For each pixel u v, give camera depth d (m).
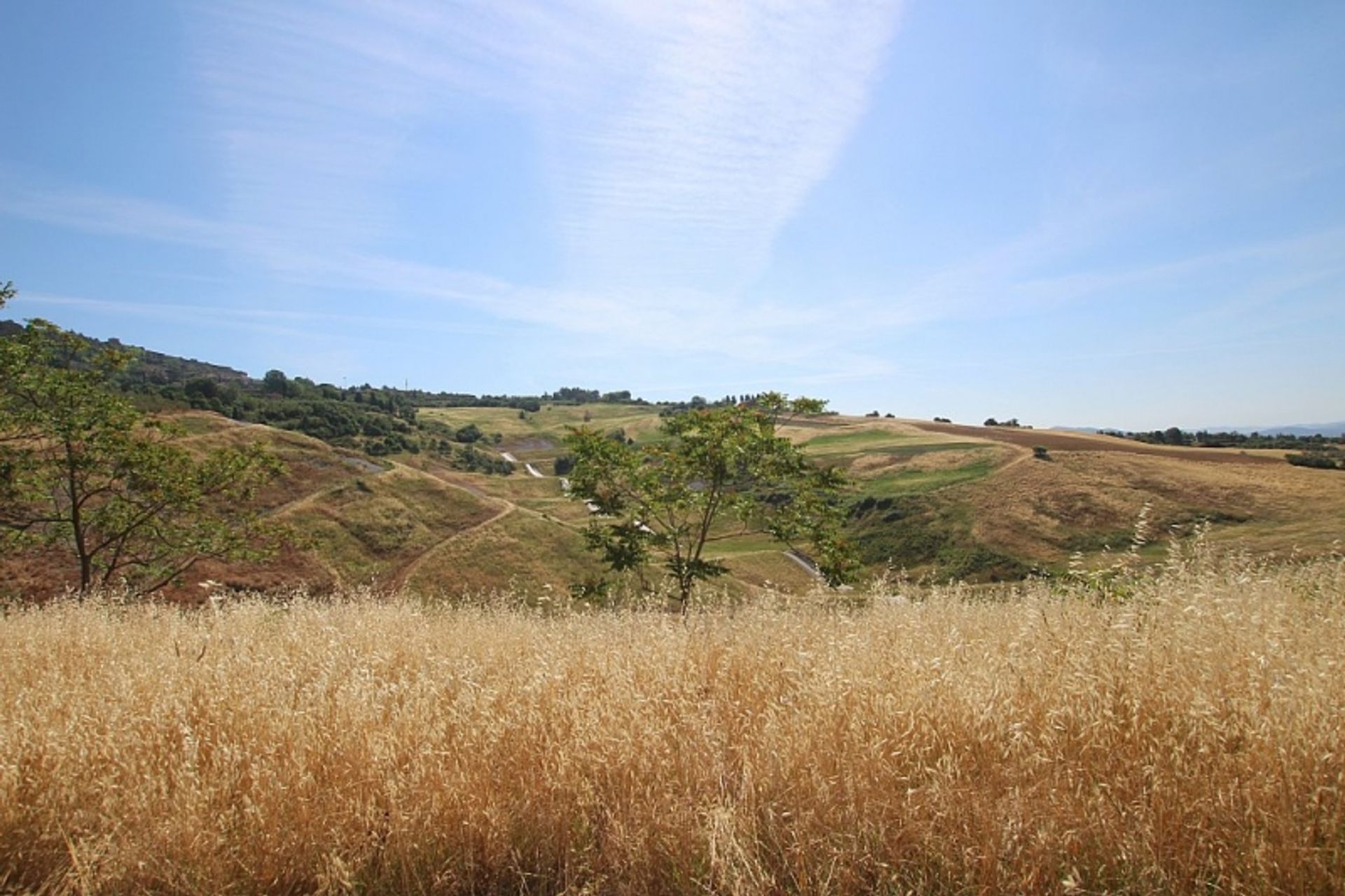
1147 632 3.78
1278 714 2.82
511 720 3.57
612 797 2.98
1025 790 2.73
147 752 3.39
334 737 3.41
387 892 2.64
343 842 2.75
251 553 23.02
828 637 4.47
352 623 6.61
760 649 4.69
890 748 3.12
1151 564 5.28
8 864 2.76
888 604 5.68
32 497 19.33
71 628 6.62
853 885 2.46
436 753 3.21
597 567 60.25
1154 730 3.06
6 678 4.70
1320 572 5.54
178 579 21.89
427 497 70.19
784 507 14.39
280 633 6.29
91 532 21.56
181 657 4.85
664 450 14.73
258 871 2.69
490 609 8.10
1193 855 2.38
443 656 4.97
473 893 2.67
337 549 58.53
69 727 3.45
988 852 2.42
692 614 5.88
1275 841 2.38
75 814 2.92
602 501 14.55
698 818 2.80
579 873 2.67
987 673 3.63
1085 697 3.28
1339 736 2.70
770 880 2.47
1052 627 4.32
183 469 21.83
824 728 3.24
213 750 3.32
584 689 3.86
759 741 3.27
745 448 14.07
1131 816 2.59
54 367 20.38
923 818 2.65
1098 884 2.36
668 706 3.75
